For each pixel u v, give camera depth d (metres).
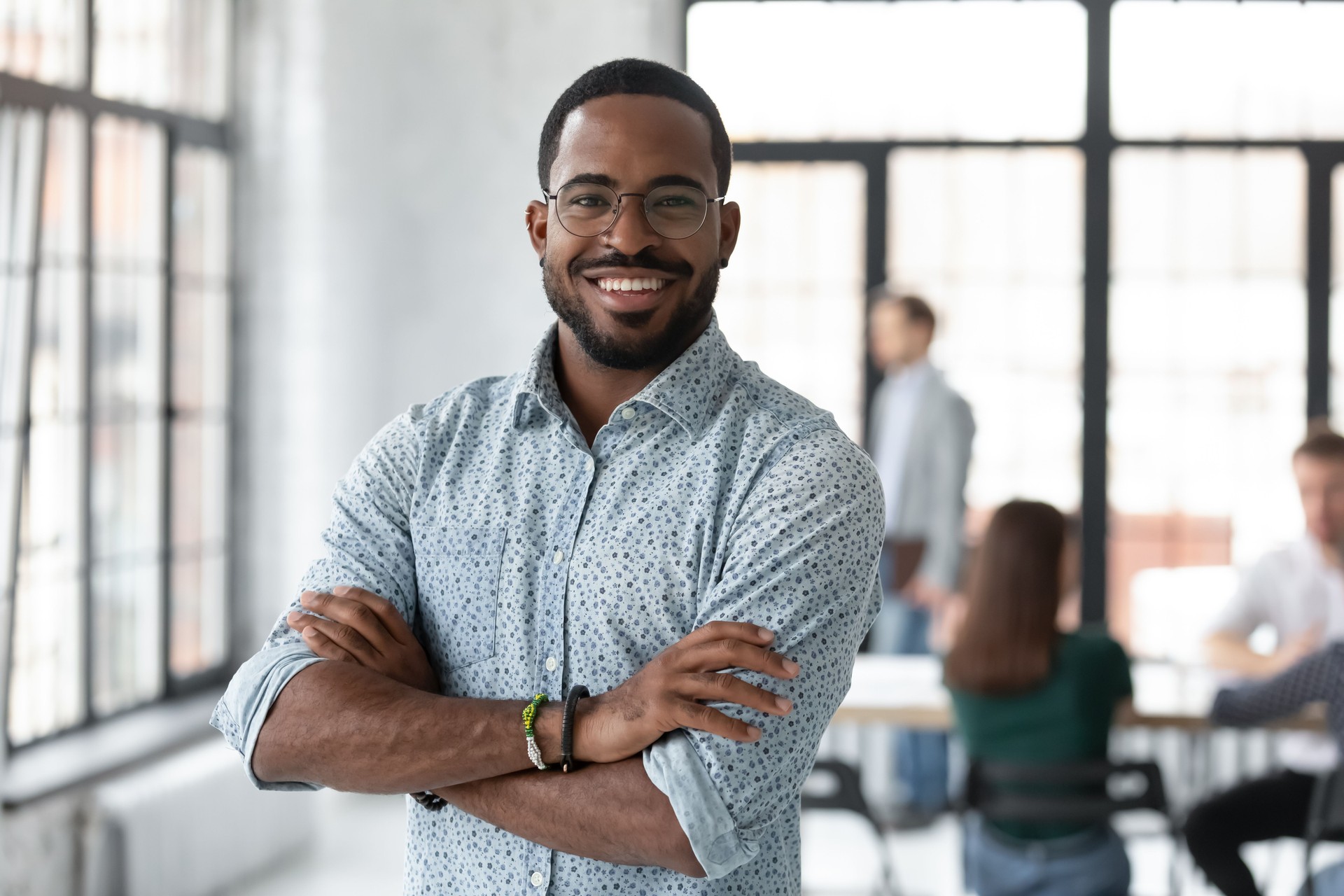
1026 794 3.09
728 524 1.32
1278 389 5.12
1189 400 5.16
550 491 1.39
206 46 4.71
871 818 3.37
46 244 3.88
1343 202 5.07
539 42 4.97
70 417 3.98
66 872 3.50
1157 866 4.41
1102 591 5.18
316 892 4.12
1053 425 5.19
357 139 4.85
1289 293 5.11
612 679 1.32
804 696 1.26
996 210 5.18
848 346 5.25
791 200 5.25
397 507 1.47
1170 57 5.10
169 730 4.11
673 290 1.35
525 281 5.01
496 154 5.00
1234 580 4.92
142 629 4.39
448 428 1.49
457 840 1.38
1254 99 5.09
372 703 1.31
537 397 1.40
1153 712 3.30
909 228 5.21
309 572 1.48
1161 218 5.13
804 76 5.21
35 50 3.81
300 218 4.83
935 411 4.90
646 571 1.33
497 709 1.28
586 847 1.26
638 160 1.32
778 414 1.39
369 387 4.92
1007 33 5.13
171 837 3.79
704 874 1.23
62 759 3.73
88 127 4.01
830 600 1.30
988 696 3.12
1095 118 5.12
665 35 5.10
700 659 1.24
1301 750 3.32
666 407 1.36
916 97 5.18
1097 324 5.15
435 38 4.98
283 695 1.34
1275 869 4.23
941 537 4.88
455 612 1.40
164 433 4.45
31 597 3.82
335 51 4.80
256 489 4.88
